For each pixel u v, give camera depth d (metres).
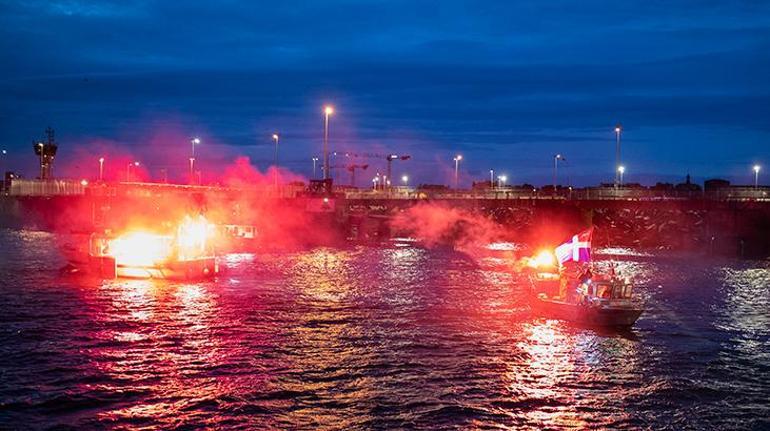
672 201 101.25
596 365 38.75
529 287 61.06
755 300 58.59
